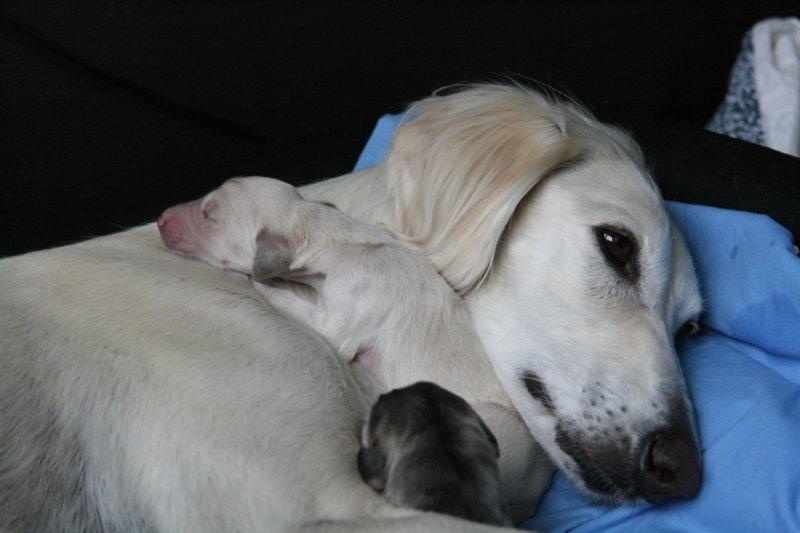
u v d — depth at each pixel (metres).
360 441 0.60
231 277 0.69
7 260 0.66
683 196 0.82
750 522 0.62
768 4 1.18
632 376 0.66
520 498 0.67
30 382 0.61
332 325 0.67
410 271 0.69
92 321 0.62
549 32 1.13
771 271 0.73
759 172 0.80
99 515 0.59
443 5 1.10
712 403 0.68
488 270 0.70
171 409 0.59
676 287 0.71
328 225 0.70
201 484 0.58
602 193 0.69
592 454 0.65
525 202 0.71
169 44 1.05
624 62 1.16
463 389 0.68
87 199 1.08
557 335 0.67
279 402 0.59
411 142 0.74
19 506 0.59
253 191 0.70
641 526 0.64
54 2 1.02
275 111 1.10
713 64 1.20
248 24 1.07
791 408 0.67
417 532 0.53
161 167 1.09
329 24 1.08
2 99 1.03
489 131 0.71
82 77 1.04
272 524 0.56
